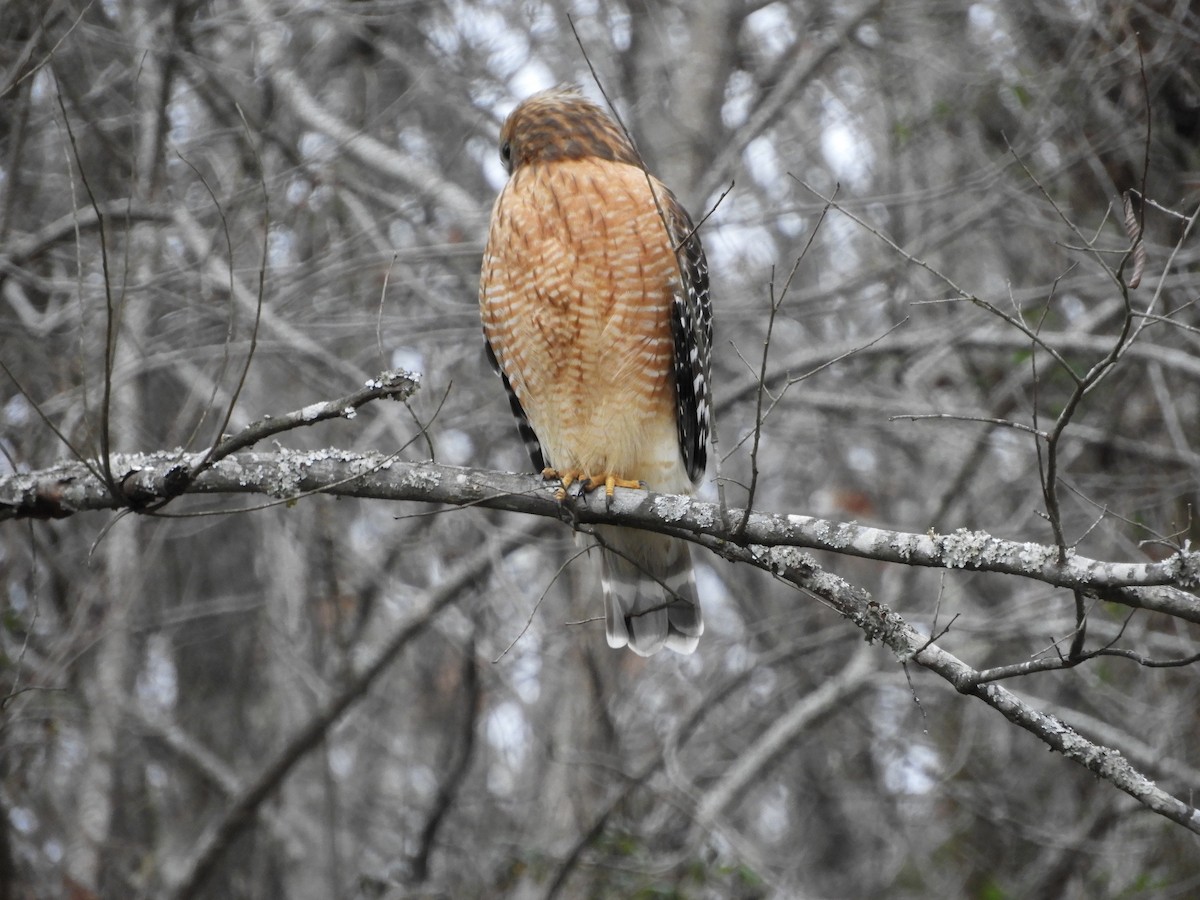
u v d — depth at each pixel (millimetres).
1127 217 5648
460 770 12414
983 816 12906
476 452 13664
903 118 14055
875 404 12867
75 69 12305
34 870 11695
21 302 12016
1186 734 12570
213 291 12352
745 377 12859
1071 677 13242
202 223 13078
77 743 13195
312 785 13945
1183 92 12188
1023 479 13844
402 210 12883
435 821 12383
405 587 13656
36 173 12180
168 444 12094
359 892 13367
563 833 12812
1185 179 11938
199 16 13578
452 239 13219
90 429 7348
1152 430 13477
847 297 15039
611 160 8750
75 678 12383
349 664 11961
